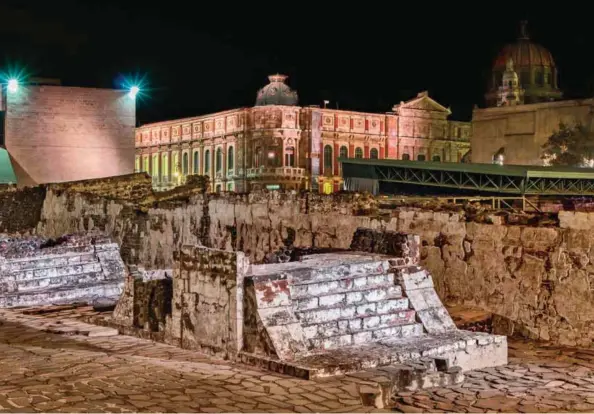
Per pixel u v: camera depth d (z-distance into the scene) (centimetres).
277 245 2134
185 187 3045
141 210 2662
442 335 1286
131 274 1480
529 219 1585
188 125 11344
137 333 1389
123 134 5397
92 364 1117
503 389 1107
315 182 10119
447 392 1083
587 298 1435
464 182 3262
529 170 3042
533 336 1509
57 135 5228
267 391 1004
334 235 1969
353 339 1224
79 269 2016
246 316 1183
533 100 10588
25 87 5144
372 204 1959
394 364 1148
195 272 1267
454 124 11719
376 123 10944
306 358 1131
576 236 1461
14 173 5138
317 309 1241
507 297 1560
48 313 1678
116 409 890
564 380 1167
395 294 1332
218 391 995
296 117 10094
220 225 2333
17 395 930
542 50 10900
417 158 11338
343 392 1008
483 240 1616
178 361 1170
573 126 8975
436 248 1703
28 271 1936
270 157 10012
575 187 3225
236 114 10338
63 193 3077
